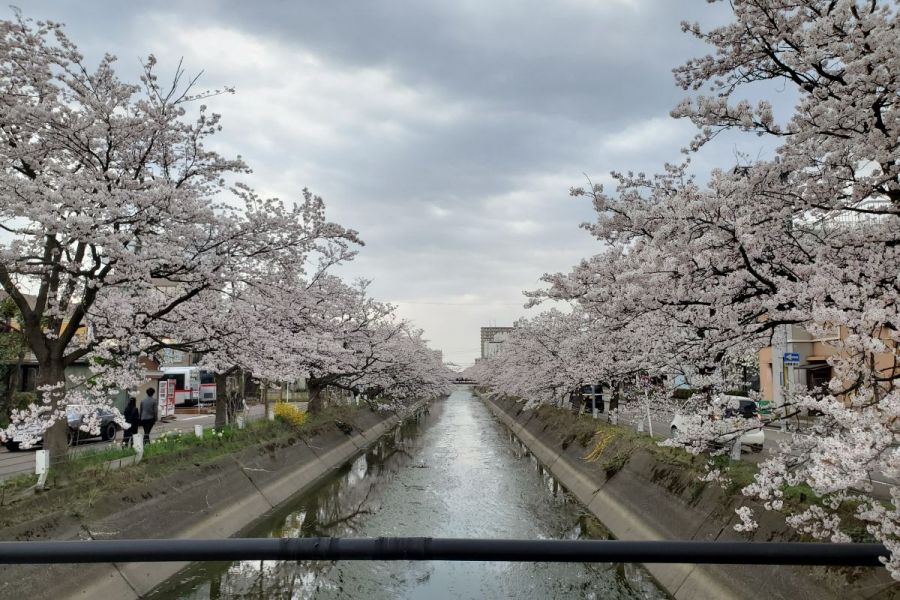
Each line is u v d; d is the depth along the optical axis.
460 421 44.38
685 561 1.65
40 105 9.21
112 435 17.56
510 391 32.31
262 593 9.76
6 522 7.90
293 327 15.09
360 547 1.66
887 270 5.33
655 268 5.82
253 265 12.34
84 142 9.62
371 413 36.56
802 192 5.93
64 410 9.60
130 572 9.28
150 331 12.05
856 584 6.16
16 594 7.29
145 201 8.97
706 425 5.38
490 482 19.08
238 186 12.99
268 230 11.17
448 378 65.69
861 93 5.22
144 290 11.03
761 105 6.30
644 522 11.15
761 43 6.91
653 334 7.81
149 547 1.65
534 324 22.48
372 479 19.58
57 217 8.04
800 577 6.88
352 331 21.92
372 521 14.19
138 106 9.99
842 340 4.82
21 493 8.72
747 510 5.71
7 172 8.77
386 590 9.98
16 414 9.04
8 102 9.36
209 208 10.27
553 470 20.30
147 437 14.42
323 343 14.93
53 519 8.43
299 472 18.34
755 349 7.34
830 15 5.08
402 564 11.20
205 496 12.43
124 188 9.43
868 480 4.31
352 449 25.56
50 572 7.90
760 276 5.76
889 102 5.49
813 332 5.05
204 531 11.41
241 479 14.49
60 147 9.94
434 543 1.65
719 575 8.35
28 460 13.58
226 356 12.65
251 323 12.43
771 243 6.22
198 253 10.48
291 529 13.37
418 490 17.78
